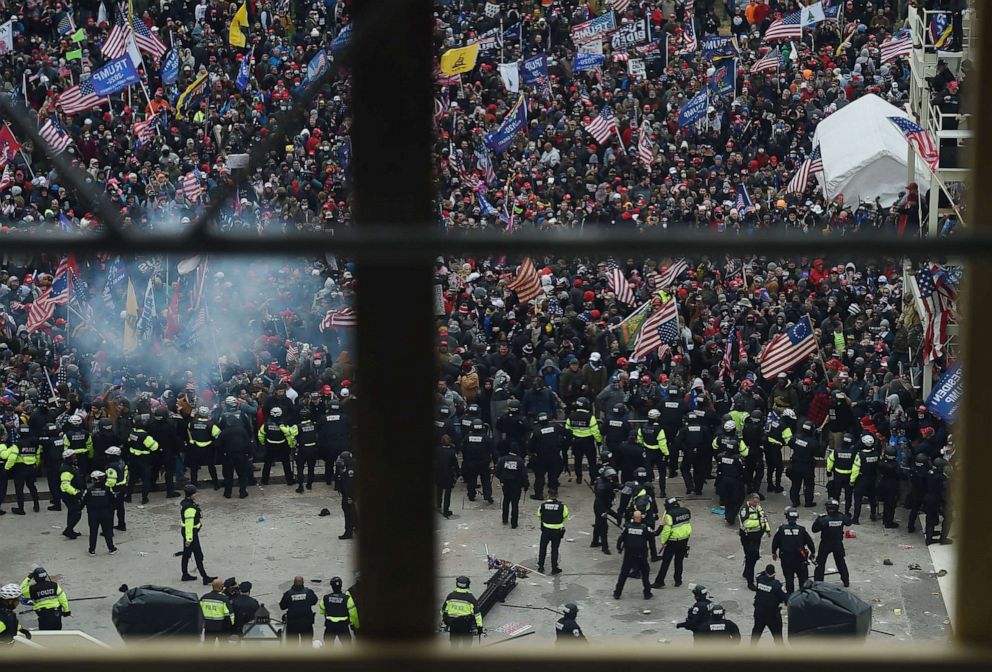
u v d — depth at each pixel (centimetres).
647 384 11944
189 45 18675
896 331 12838
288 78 17688
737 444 10800
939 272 11169
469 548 10506
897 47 17250
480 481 11794
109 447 10800
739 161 16612
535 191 16125
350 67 1236
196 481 11731
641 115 17588
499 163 16700
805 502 11256
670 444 11788
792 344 11644
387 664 1266
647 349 12138
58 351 12319
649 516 9988
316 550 10531
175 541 10700
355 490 1312
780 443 11294
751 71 18075
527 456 11844
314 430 11512
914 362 12419
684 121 16662
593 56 18088
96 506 10269
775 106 17600
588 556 10444
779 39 19062
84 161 16100
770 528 10756
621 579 9688
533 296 12875
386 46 1230
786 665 1252
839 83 17988
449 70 16900
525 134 16962
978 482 1317
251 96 17425
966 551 1321
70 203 15125
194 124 17050
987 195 1283
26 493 11619
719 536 10769
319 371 12256
